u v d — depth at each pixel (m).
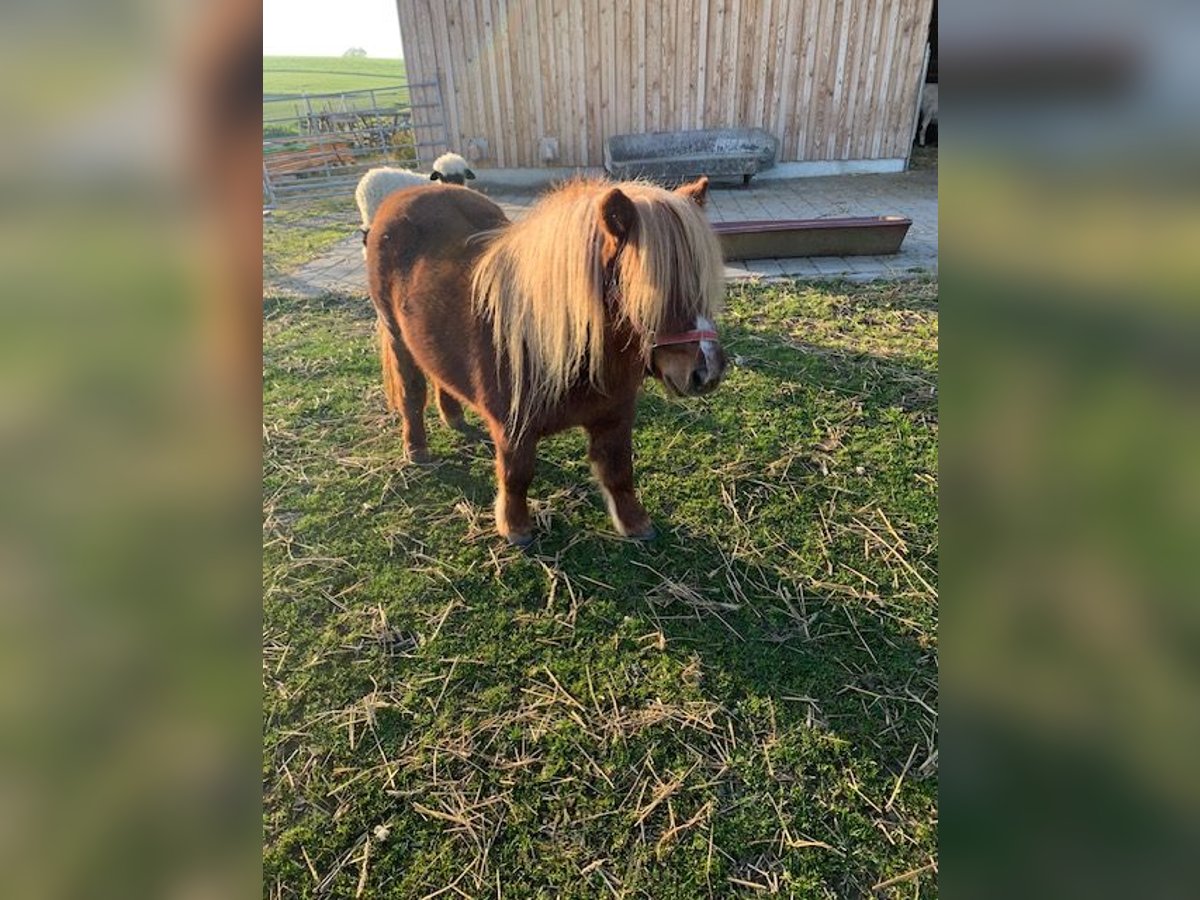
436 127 9.38
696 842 1.86
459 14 8.68
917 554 2.75
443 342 2.60
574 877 1.80
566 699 2.24
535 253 2.20
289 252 6.98
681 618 2.50
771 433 3.48
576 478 3.27
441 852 1.87
